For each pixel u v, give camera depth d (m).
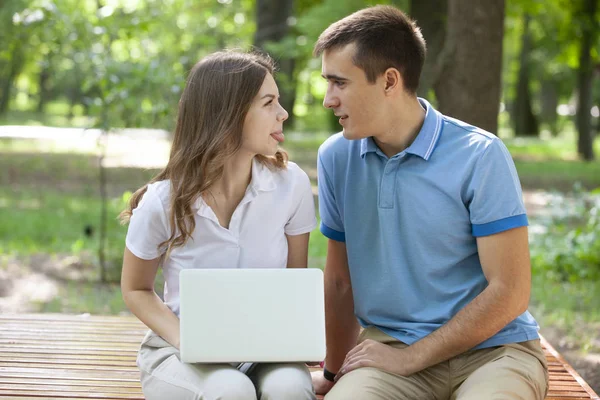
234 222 3.51
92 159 21.45
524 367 3.37
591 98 24.66
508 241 3.36
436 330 3.40
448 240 3.48
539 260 9.80
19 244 10.72
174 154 3.49
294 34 19.88
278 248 3.62
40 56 9.34
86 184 17.02
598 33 22.98
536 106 52.62
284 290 3.25
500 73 7.75
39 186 16.69
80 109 52.06
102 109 8.37
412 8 12.37
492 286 3.36
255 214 3.53
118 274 9.34
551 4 22.30
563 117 51.12
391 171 3.53
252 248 3.55
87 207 13.84
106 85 8.30
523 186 18.27
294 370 3.24
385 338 3.58
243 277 3.25
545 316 7.93
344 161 3.74
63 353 4.45
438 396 3.51
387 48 3.43
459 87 7.70
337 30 3.48
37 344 4.59
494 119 7.73
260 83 3.43
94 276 9.28
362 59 3.43
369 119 3.50
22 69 35.44
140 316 3.50
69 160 21.19
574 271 9.54
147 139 26.52
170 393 3.30
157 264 3.61
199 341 3.21
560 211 10.30
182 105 3.49
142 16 8.63
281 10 18.77
